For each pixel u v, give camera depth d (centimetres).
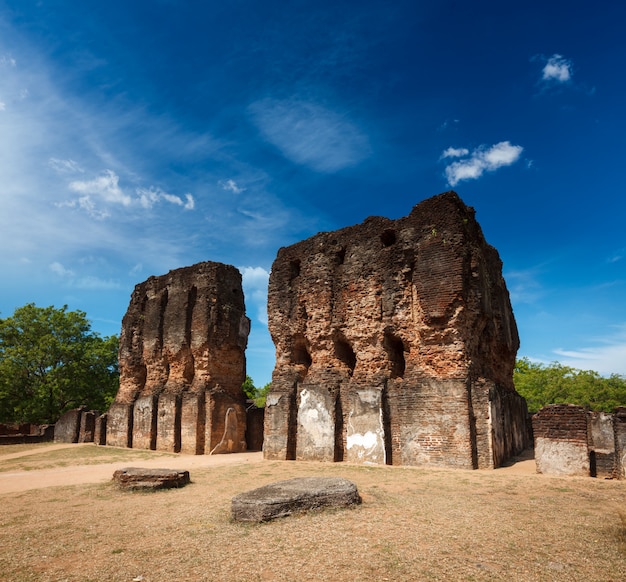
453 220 1628
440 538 728
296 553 675
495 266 2027
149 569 651
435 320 1591
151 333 2781
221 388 2452
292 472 1473
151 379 2738
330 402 1789
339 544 703
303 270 2019
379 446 1619
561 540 721
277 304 2052
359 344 1788
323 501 908
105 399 4331
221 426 2380
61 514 1029
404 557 651
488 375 1712
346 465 1602
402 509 910
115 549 752
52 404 4006
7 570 680
